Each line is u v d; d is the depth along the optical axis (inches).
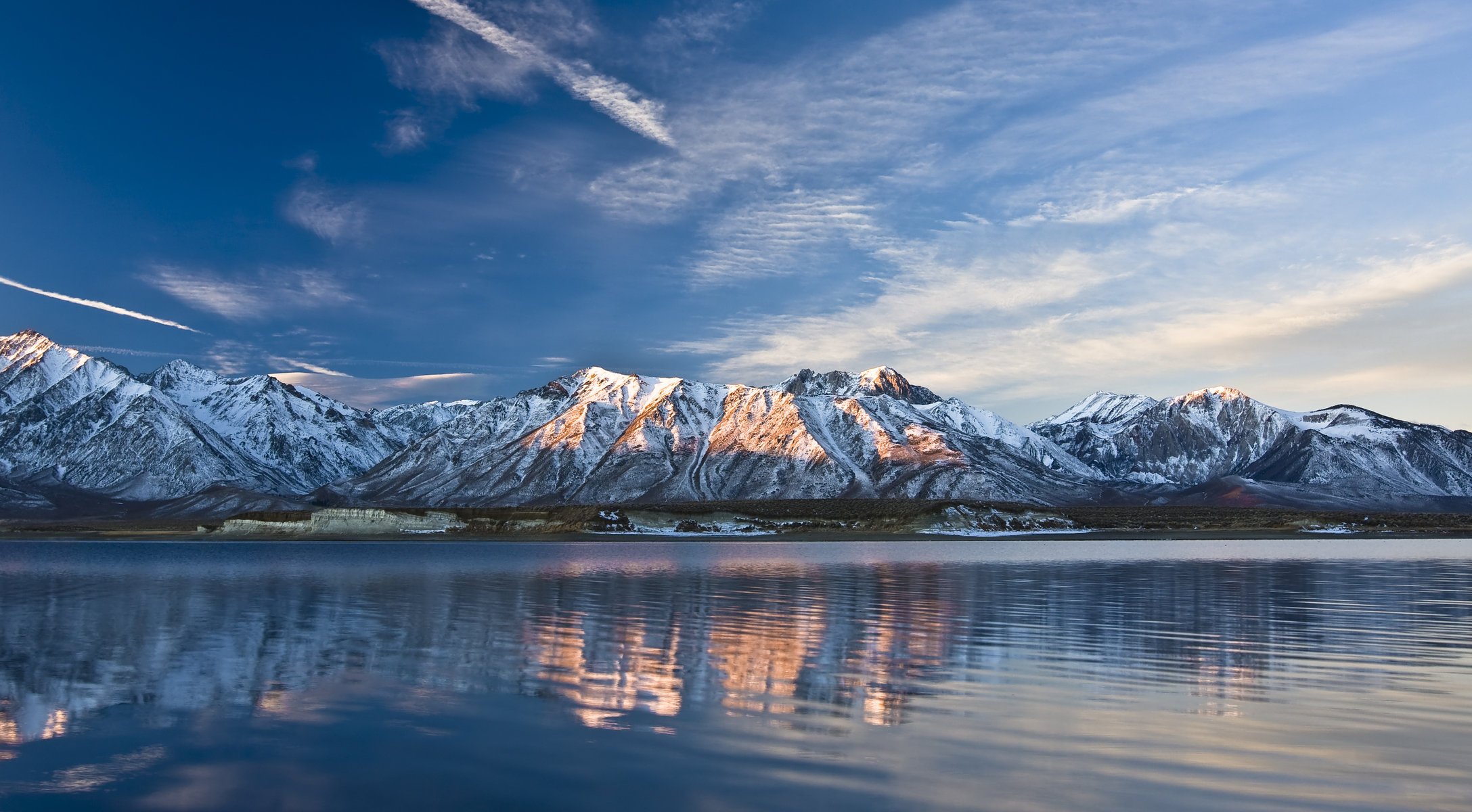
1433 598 1647.4
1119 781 563.5
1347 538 6161.4
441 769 596.1
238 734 685.9
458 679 874.8
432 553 4015.8
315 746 649.0
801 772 581.3
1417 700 784.3
